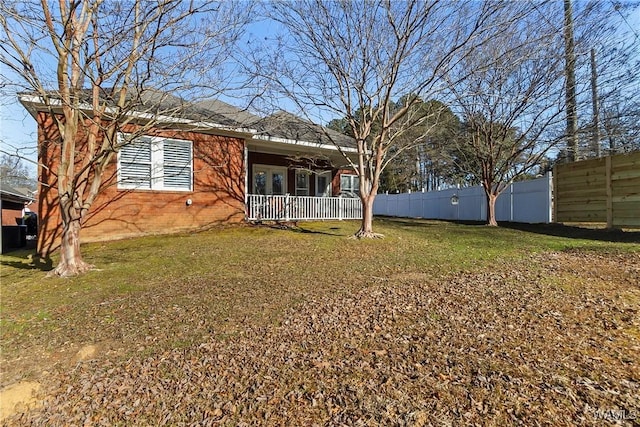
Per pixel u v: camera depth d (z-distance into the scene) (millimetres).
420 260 7270
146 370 3260
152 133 10438
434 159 26062
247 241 9500
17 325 4352
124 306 4852
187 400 2783
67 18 5984
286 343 3637
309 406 2605
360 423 2385
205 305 4793
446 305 4512
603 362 2971
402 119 12227
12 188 19922
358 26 9273
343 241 9633
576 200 11672
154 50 6387
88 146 6887
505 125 13344
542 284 5223
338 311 4445
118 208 10023
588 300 4461
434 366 3047
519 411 2404
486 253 7887
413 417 2410
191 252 8117
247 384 2943
